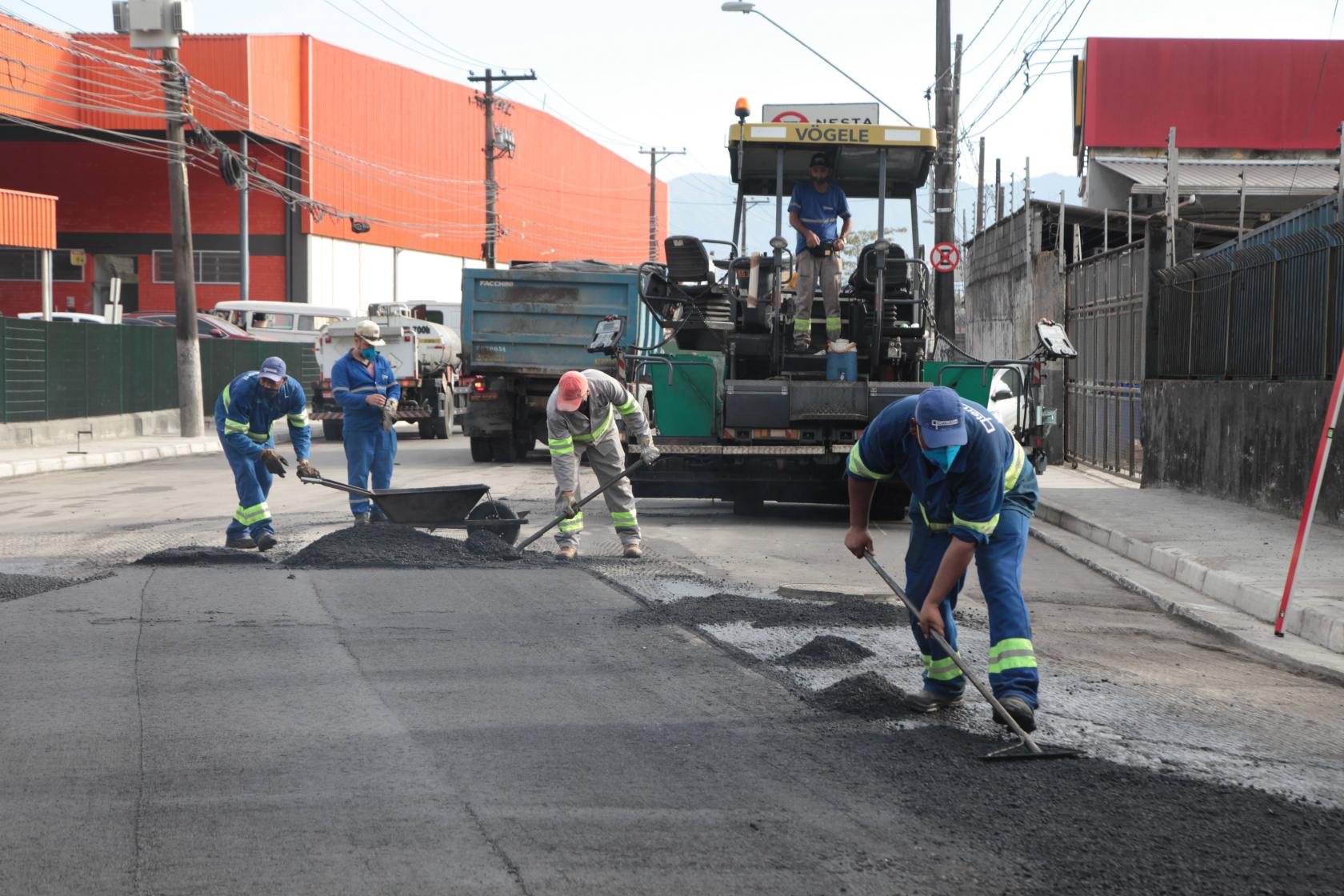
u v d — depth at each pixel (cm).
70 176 5309
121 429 2678
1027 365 1366
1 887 372
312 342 3838
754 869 390
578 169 8288
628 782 470
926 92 2350
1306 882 388
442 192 6406
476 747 511
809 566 1022
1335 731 579
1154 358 1680
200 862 391
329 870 385
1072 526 1303
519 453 2117
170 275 5319
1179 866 398
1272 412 1330
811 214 1353
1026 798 460
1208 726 578
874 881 382
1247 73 3062
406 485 1658
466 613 780
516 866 389
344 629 731
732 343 1396
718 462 1321
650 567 975
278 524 1220
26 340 2333
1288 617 829
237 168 3503
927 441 504
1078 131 3183
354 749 507
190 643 690
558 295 2038
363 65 5662
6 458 2002
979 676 646
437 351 2698
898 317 1439
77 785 462
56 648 677
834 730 542
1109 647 761
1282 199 2858
